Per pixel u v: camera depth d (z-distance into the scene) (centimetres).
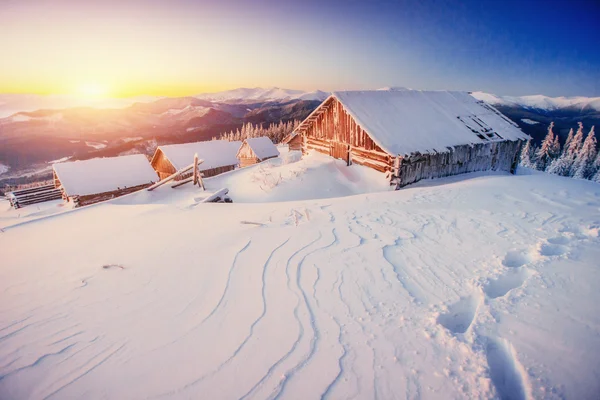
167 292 405
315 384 254
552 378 230
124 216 797
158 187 1294
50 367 282
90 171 2275
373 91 1549
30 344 314
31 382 266
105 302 388
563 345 257
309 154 1733
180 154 2875
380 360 273
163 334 323
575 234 480
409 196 840
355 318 334
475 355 262
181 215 779
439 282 389
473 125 1539
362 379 256
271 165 1694
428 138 1312
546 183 875
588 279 341
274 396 245
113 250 561
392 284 392
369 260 459
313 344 299
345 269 438
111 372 274
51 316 362
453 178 1357
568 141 5034
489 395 228
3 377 271
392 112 1427
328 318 337
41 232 695
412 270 423
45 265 509
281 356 286
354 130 1410
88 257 534
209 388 254
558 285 337
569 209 615
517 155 1659
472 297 353
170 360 286
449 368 256
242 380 261
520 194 763
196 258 502
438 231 553
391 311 340
